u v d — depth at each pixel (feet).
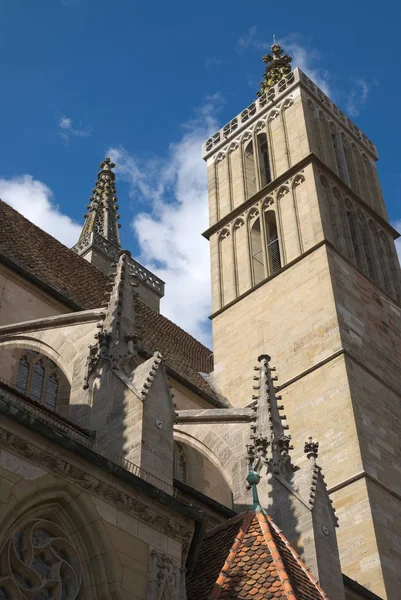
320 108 194.80
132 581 66.18
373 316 156.76
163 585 67.72
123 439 77.30
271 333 156.76
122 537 67.72
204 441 108.27
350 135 201.46
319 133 187.62
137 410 78.13
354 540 119.34
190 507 72.74
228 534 79.25
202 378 159.94
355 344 145.69
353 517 121.29
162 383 81.30
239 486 100.32
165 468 76.07
